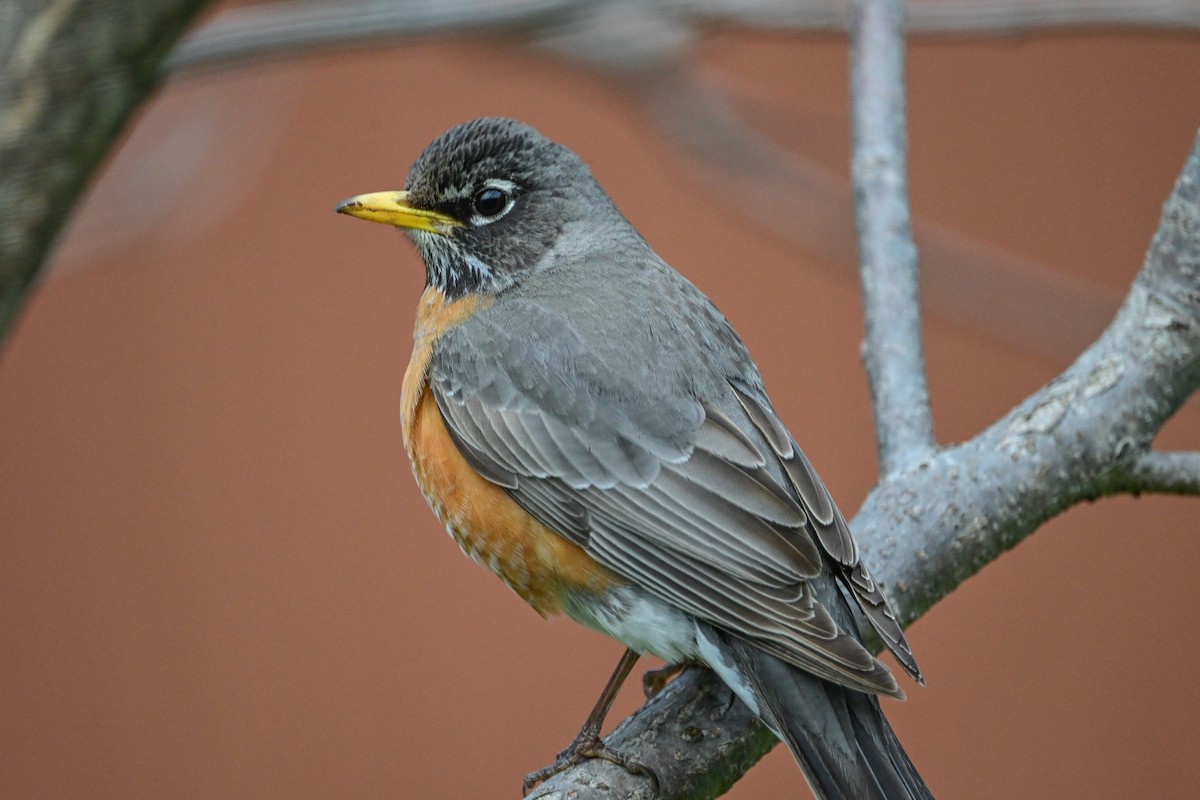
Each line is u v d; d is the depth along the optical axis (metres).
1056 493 8.10
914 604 7.83
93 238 13.23
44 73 6.50
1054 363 13.84
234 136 14.06
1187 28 11.14
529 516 8.47
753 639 7.31
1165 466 8.20
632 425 8.24
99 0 6.48
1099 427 8.14
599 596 8.27
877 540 7.91
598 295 8.98
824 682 7.16
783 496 7.76
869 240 9.05
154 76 6.80
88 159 6.72
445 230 9.49
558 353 8.62
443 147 9.48
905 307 8.79
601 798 7.09
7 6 6.49
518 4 10.89
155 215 13.37
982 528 7.97
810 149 14.99
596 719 8.06
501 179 9.41
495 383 8.71
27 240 6.66
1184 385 8.27
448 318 9.37
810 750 6.92
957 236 15.30
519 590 8.73
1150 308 8.39
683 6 12.73
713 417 8.17
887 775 6.76
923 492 8.03
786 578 7.47
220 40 10.16
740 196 14.80
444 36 10.98
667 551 7.95
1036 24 11.30
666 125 14.73
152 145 13.77
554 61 14.59
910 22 11.23
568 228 9.52
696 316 8.84
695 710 7.50
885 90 9.54
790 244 15.31
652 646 8.05
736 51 17.47
